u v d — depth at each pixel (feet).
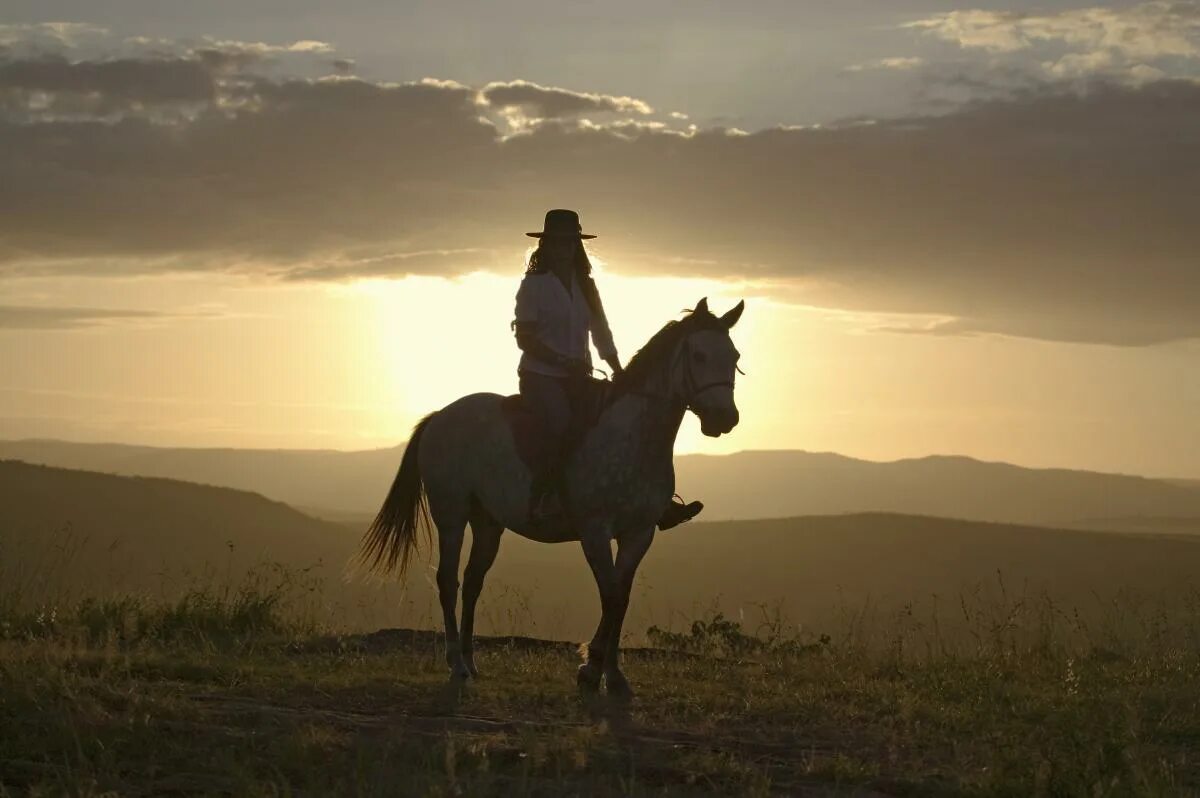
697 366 34.42
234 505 344.28
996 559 379.96
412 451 40.45
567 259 36.47
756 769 26.07
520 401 36.60
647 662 43.83
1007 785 25.05
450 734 27.48
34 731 26.14
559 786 24.22
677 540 387.75
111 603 47.83
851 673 41.22
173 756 25.00
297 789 23.41
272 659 39.40
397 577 40.78
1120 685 38.68
